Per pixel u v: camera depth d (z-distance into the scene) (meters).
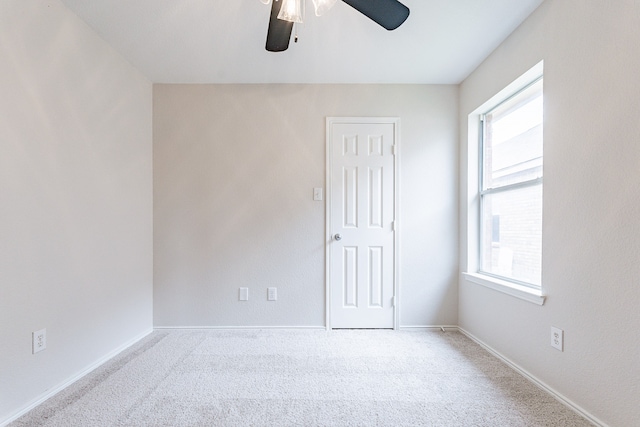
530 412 1.61
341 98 2.86
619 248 1.37
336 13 1.90
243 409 1.64
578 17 1.58
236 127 2.85
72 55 1.93
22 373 1.61
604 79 1.44
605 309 1.44
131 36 2.16
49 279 1.77
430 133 2.86
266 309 2.85
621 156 1.36
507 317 2.17
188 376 1.99
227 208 2.85
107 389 1.83
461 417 1.57
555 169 1.74
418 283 2.86
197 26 2.05
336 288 2.87
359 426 1.50
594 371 1.49
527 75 2.02
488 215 2.63
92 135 2.11
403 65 2.57
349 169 2.87
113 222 2.32
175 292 2.84
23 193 1.62
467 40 2.21
